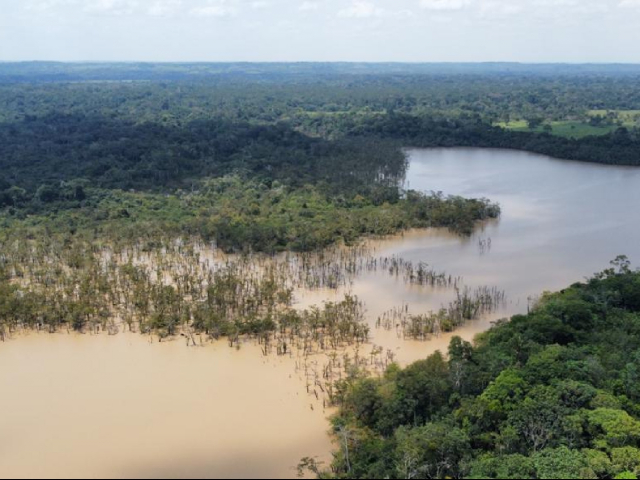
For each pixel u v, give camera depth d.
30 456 67.50
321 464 65.50
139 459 67.06
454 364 75.88
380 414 69.94
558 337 85.06
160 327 97.06
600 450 60.44
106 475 64.69
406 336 95.25
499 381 70.31
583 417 63.69
